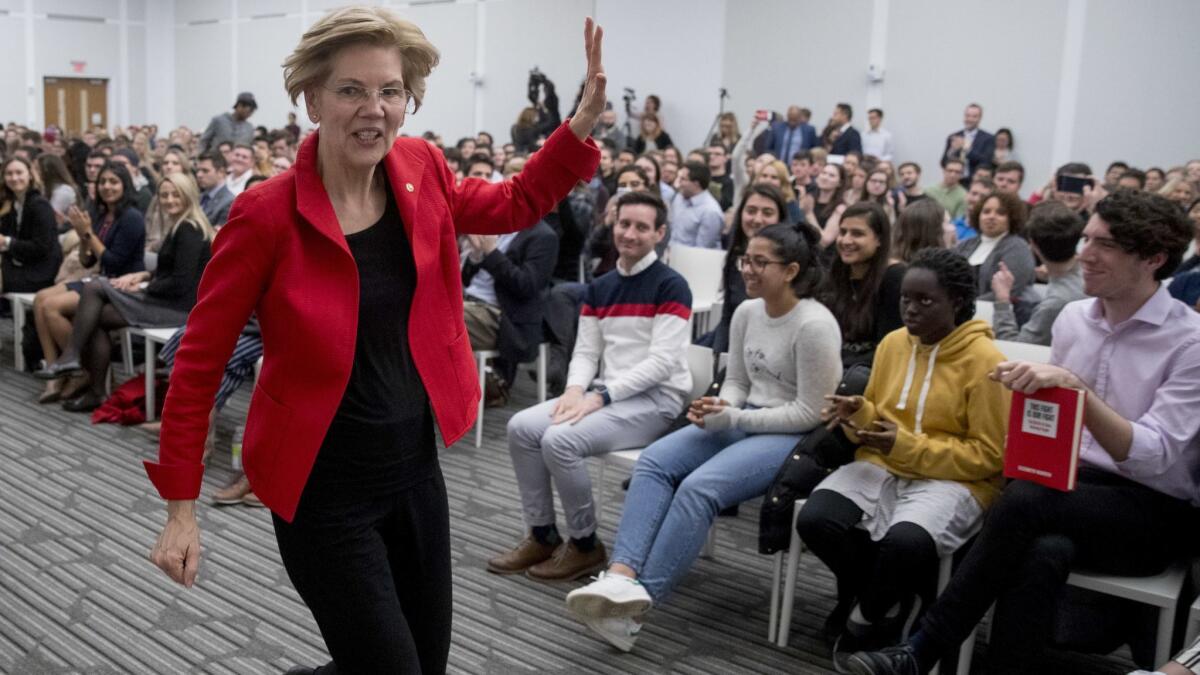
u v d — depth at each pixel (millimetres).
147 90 17641
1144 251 2197
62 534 3279
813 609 2887
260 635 2643
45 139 11328
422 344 1521
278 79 15586
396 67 1399
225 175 5879
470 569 3076
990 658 2236
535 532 3053
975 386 2436
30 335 5273
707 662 2566
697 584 3041
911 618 2506
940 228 3742
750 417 2721
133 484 3777
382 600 1532
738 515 3672
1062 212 3236
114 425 4508
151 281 4590
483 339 4246
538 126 11180
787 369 2787
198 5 16891
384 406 1497
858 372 2672
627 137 10828
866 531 2551
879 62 9445
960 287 2443
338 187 1462
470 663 2520
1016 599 2184
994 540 2201
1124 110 8070
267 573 3021
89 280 4570
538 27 12234
